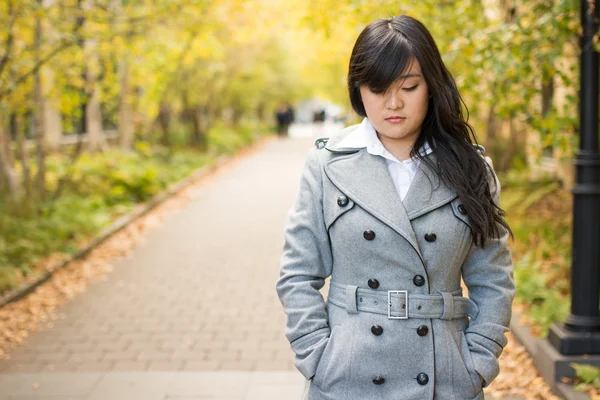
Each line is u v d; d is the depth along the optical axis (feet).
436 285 6.61
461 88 18.99
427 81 6.44
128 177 43.27
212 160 71.20
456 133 6.70
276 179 59.21
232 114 117.29
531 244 26.08
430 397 6.51
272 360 17.20
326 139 7.12
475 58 18.35
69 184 40.24
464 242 6.62
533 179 40.29
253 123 134.62
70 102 34.19
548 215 30.96
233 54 81.71
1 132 33.14
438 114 6.56
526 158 45.09
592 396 13.08
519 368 15.46
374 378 6.57
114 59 37.01
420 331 6.49
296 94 133.39
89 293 23.65
